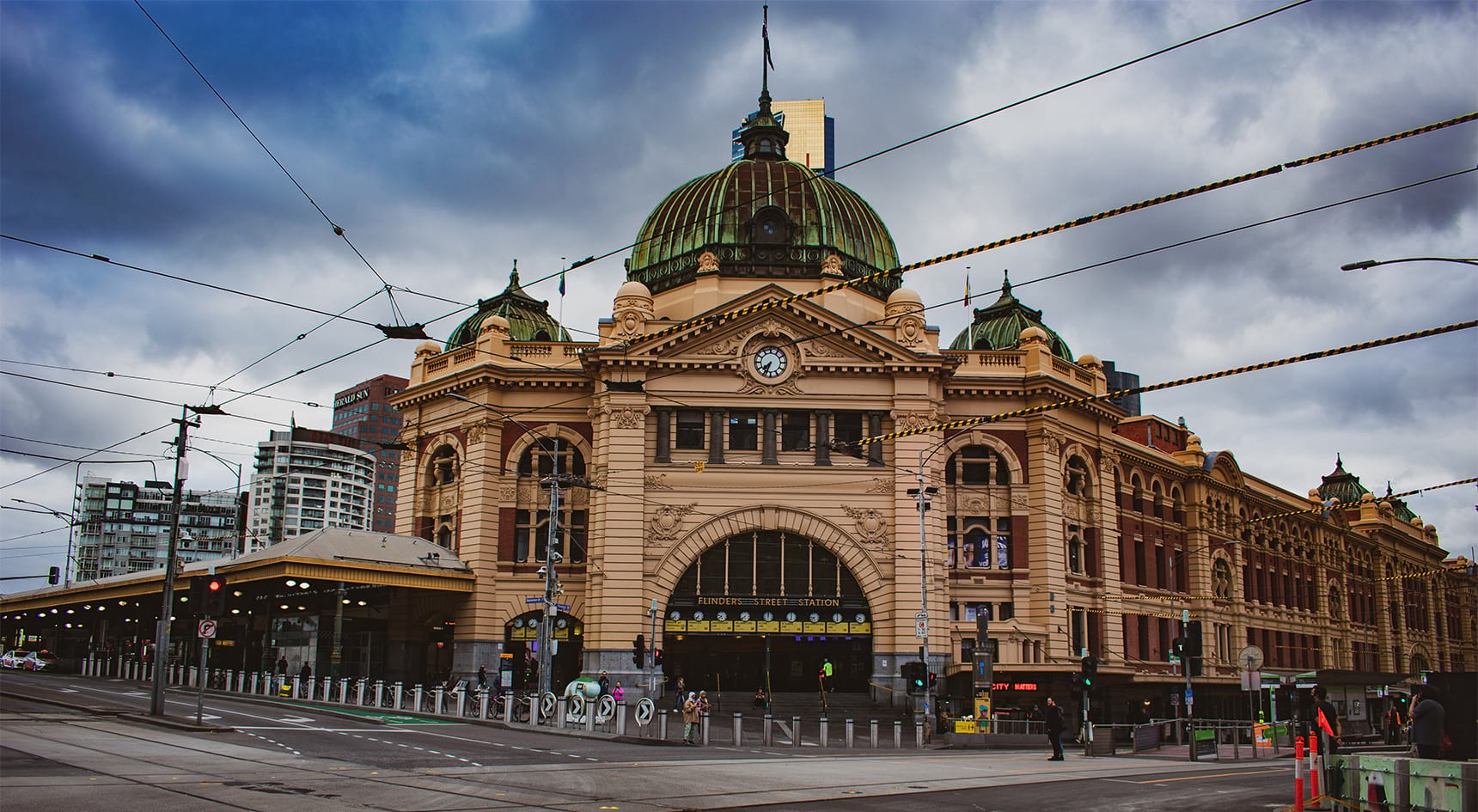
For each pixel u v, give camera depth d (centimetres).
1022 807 2294
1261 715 6469
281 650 7331
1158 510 7650
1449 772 1966
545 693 4794
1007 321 7688
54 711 4028
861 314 6631
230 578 5912
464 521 6419
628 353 6097
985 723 4972
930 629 5894
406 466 6912
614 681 5778
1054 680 5872
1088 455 6825
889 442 6138
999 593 6281
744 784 2589
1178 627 7556
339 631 5631
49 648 10300
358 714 4638
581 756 3278
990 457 6431
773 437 6131
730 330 6194
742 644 6444
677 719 5297
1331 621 9956
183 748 2980
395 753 3116
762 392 6156
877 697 5853
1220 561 8194
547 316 7694
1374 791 2167
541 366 6475
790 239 6681
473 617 6225
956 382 6381
